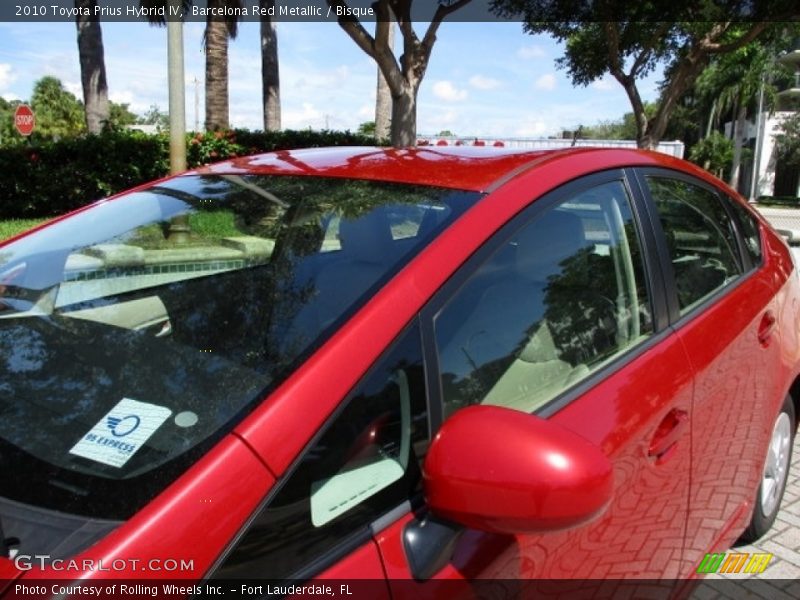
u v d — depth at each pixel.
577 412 1.75
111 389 1.50
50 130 58.84
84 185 11.35
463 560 1.36
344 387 1.33
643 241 2.23
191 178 2.50
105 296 1.98
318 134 14.05
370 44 9.11
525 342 1.75
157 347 1.64
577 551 1.64
